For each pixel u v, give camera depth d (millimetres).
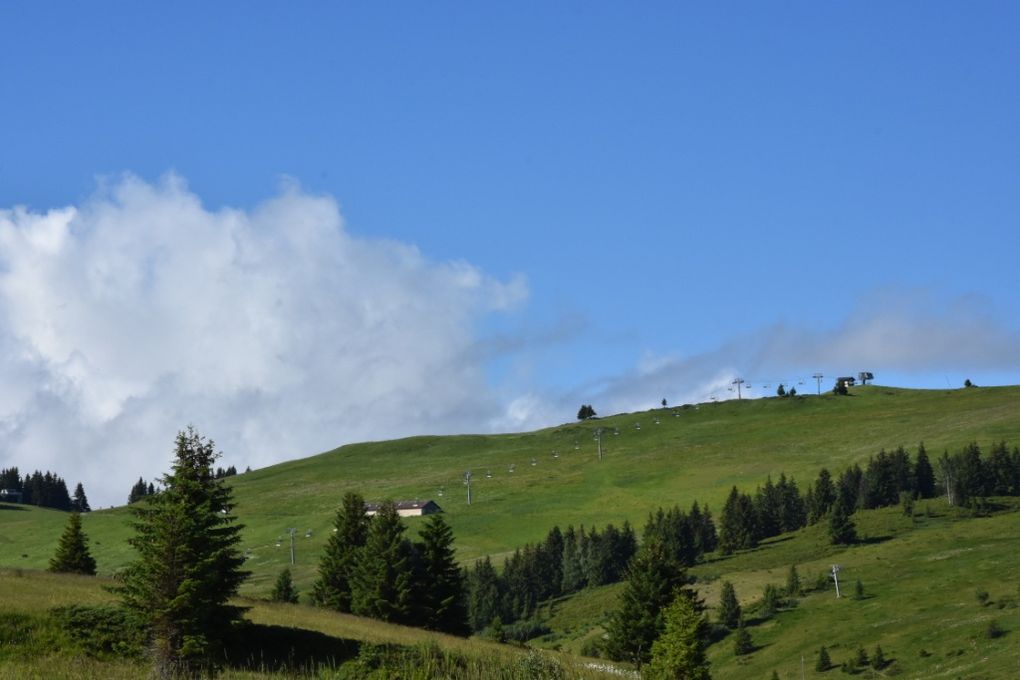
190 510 53875
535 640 139625
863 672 101125
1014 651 94438
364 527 108688
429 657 45906
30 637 48156
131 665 46531
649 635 88875
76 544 107875
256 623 61438
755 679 107812
